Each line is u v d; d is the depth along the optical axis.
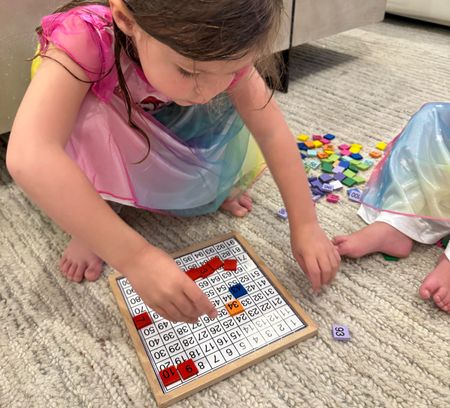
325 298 0.70
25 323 0.67
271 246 0.80
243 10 0.41
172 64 0.46
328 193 0.92
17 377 0.60
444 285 0.68
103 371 0.61
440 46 1.64
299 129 1.13
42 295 0.71
